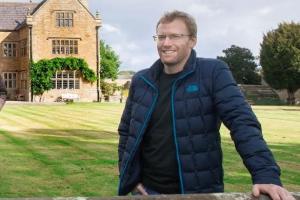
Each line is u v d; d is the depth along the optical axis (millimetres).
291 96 56719
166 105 3217
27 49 50156
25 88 51531
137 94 3355
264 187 2459
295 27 56375
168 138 3184
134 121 3309
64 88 50094
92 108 37375
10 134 18328
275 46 56531
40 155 12695
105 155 12797
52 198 2346
